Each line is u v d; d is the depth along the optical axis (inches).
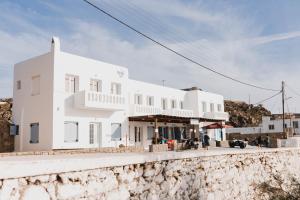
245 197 660.7
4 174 203.3
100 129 1066.1
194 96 1652.3
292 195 709.3
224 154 604.1
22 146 1011.9
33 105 993.5
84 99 978.1
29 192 221.3
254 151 763.4
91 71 1051.3
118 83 1151.0
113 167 308.0
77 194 261.1
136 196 335.9
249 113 3577.8
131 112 1205.1
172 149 1047.6
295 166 1037.2
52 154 810.8
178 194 418.9
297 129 2600.9
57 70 944.3
